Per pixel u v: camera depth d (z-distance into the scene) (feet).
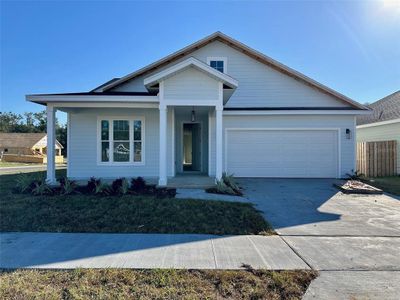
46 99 36.99
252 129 49.26
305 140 49.37
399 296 11.78
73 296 11.59
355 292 12.13
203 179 40.65
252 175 49.32
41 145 170.81
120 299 11.44
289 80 51.49
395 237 19.61
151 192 31.91
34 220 22.27
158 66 49.47
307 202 30.66
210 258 15.57
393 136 59.52
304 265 14.76
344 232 20.71
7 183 41.42
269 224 22.44
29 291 11.93
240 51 51.52
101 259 15.31
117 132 46.03
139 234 19.74
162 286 12.48
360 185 38.29
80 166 45.70
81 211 24.32
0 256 15.69
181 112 47.75
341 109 48.39
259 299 11.68
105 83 53.88
